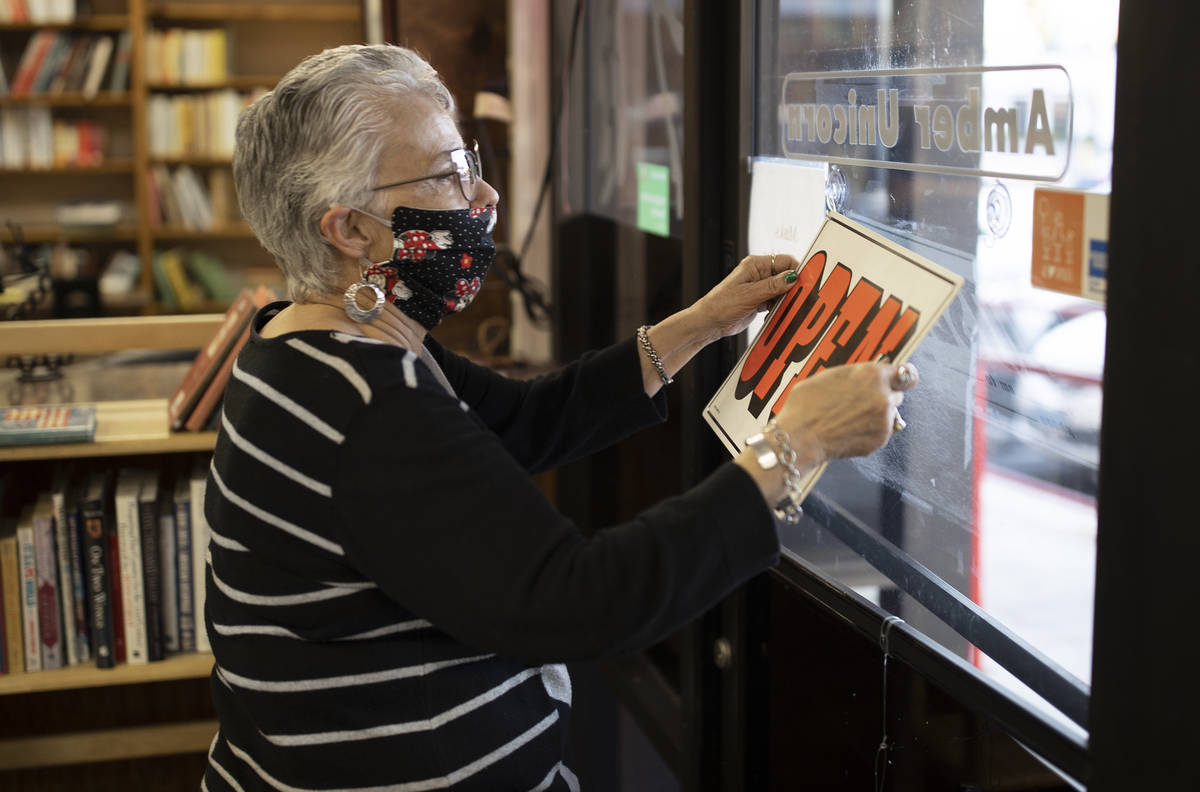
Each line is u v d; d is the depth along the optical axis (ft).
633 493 8.65
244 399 3.85
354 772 3.81
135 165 17.44
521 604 3.30
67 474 8.00
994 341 4.08
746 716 6.32
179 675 7.48
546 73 10.27
